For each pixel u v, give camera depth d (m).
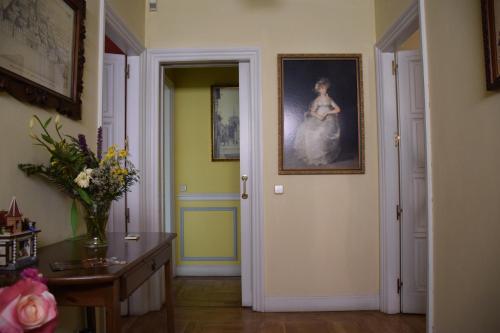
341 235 3.14
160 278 3.21
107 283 1.26
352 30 3.23
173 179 4.30
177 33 3.21
